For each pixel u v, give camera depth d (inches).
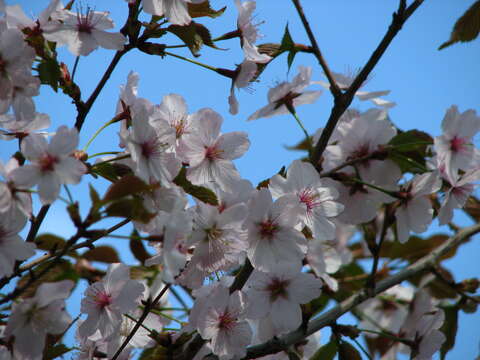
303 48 35.9
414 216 36.9
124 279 34.9
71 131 33.1
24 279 34.1
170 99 35.3
